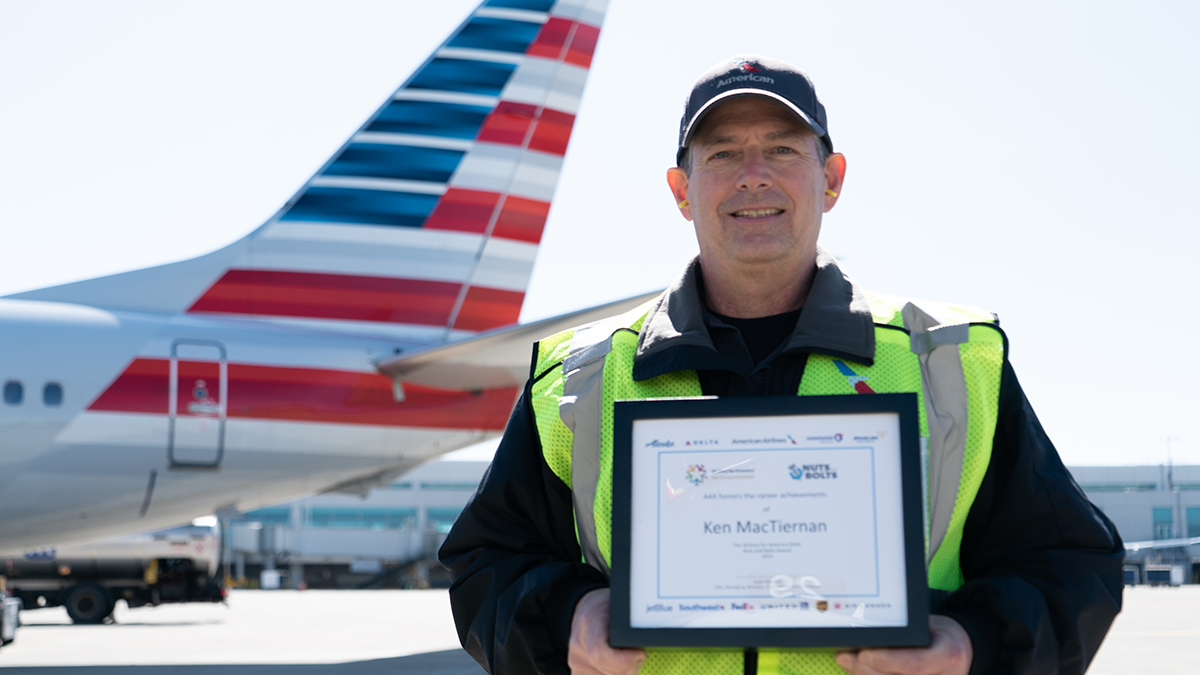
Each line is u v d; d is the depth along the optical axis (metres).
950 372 1.82
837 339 1.84
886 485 1.57
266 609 28.44
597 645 1.60
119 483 9.38
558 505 1.98
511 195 11.20
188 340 9.70
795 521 1.57
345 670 10.08
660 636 1.55
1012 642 1.64
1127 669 10.02
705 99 1.95
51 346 9.27
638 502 1.62
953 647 1.54
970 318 1.89
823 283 1.93
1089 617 1.71
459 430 10.62
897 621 1.50
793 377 1.85
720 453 1.62
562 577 1.80
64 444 9.16
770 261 1.94
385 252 10.69
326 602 33.97
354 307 10.50
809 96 1.96
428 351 9.91
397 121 10.97
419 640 14.91
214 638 15.61
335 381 10.09
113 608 21.70
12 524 9.26
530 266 11.22
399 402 10.34
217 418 9.66
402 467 10.51
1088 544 1.79
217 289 10.16
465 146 11.09
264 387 9.86
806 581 1.54
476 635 1.90
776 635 1.52
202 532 24.00
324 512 62.00
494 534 2.01
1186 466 62.97
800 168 1.94
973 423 1.79
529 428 2.06
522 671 1.80
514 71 11.35
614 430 1.66
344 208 10.66
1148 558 56.03
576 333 2.13
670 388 1.89
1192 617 19.41
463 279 10.91
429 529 58.50
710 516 1.60
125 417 9.37
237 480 9.78
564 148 11.47
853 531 1.55
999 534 1.84
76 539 9.86
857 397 1.60
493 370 10.41
